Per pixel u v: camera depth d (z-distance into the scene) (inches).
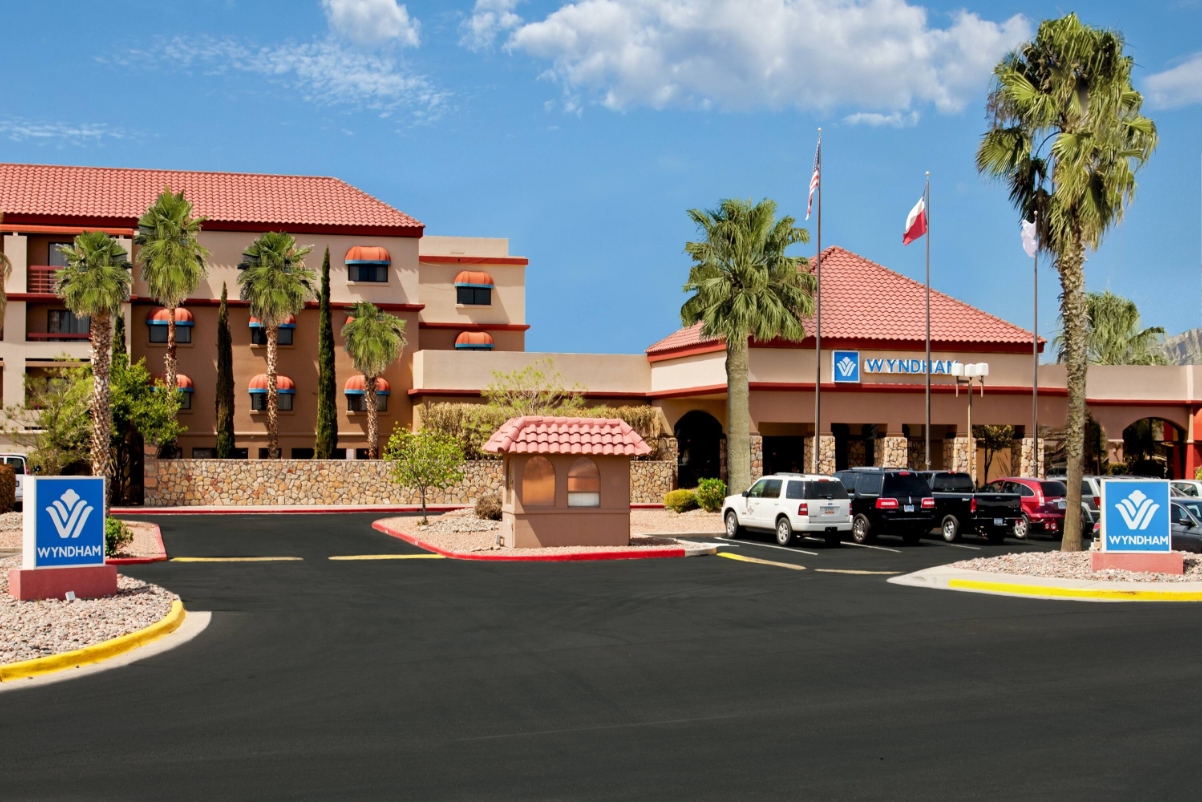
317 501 1614.2
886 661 455.2
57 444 1444.4
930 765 302.7
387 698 387.2
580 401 1664.6
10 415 1524.4
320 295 1788.9
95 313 1309.1
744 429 1405.0
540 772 295.6
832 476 1058.7
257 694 393.4
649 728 344.5
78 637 479.5
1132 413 1771.7
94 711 366.6
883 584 738.2
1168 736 334.0
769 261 1400.1
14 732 338.3
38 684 410.0
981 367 1475.1
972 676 424.8
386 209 2090.3
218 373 1744.6
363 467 1635.1
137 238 1694.1
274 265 1744.6
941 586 728.3
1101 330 2365.9
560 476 992.2
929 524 1088.2
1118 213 875.4
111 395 1482.5
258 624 558.3
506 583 744.3
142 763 304.0
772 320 1375.5
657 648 487.2
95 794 275.4
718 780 288.5
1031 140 904.9
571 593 687.1
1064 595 680.4
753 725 348.5
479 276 2309.3
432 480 1195.3
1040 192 917.2
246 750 318.0
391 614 593.9
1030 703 378.9
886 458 1596.9
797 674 429.1
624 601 647.8
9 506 1187.3
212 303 1900.8
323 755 312.7
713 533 1212.5
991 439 1706.4
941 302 1721.2
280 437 1923.0
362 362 1795.0
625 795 275.1
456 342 2236.7
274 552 978.1
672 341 1817.2
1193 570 761.0
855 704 378.0
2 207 1792.6
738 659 460.4
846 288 1702.8
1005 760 307.7
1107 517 757.9
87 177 1996.8
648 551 959.0
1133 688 402.9
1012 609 610.5
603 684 411.2
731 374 1409.9
